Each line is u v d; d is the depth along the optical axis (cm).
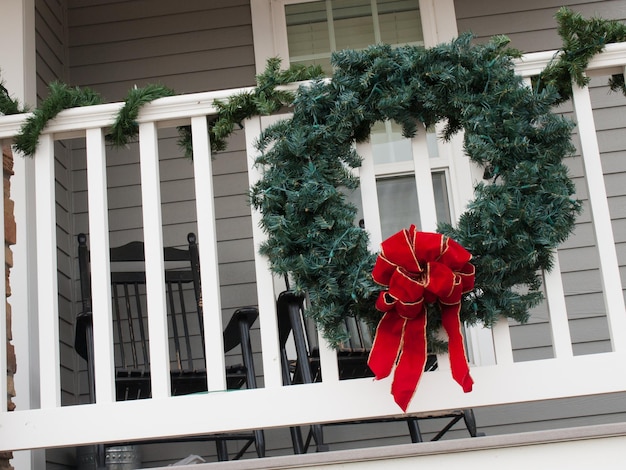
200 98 239
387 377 219
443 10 408
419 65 229
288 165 224
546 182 220
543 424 367
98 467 270
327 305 217
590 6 408
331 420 217
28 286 307
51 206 240
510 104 225
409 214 397
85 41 418
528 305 221
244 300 388
